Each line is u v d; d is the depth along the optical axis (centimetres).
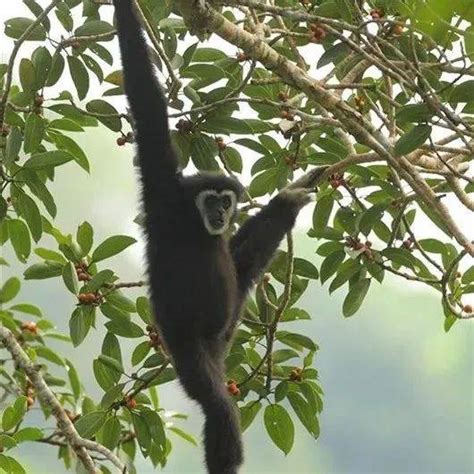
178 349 1280
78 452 1191
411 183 1144
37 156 1184
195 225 1332
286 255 1340
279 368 1330
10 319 1488
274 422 1338
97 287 1231
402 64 1207
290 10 1129
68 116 1243
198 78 1243
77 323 1238
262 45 1149
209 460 1224
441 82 1145
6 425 1179
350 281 1331
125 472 1171
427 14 1048
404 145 1085
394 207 1307
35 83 1199
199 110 1218
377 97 1343
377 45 1205
